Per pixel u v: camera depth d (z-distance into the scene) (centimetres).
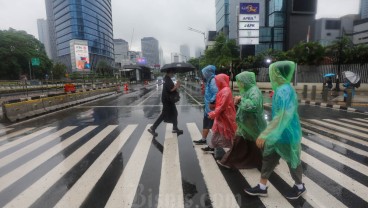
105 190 353
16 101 1038
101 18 10875
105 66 8744
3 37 5528
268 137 291
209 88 537
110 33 12162
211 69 530
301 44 2902
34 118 1030
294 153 302
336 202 311
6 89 2727
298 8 4738
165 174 405
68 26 9594
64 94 1437
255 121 392
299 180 314
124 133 705
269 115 974
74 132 736
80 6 9475
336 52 2436
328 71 2359
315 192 337
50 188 365
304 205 305
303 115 982
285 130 298
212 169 423
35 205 319
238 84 391
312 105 1346
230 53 3578
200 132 702
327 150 520
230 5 5247
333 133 670
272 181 372
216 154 489
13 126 862
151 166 441
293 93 290
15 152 550
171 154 505
